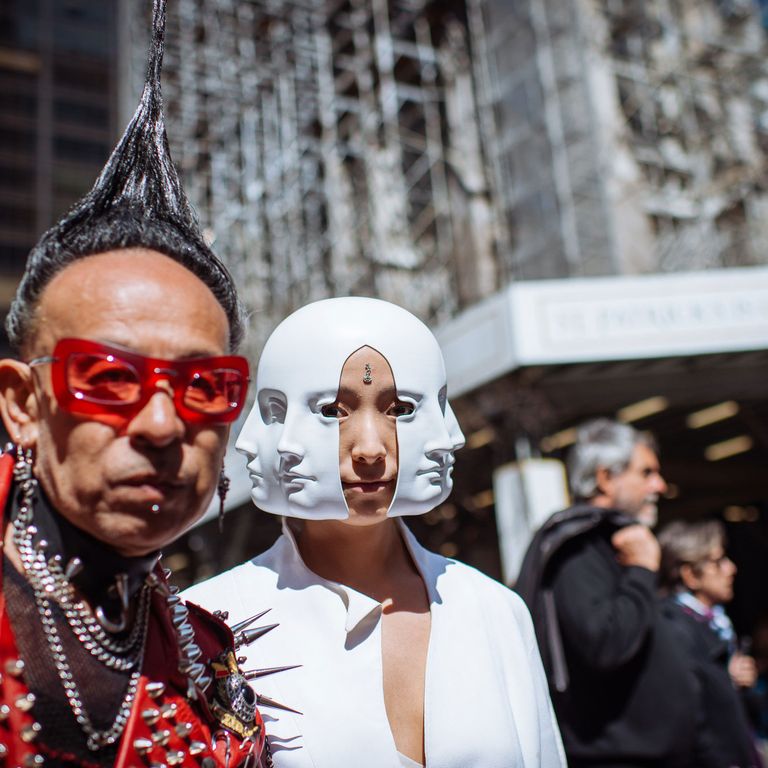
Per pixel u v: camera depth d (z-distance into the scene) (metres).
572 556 2.01
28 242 33.28
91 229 0.83
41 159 34.56
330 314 1.19
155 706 0.79
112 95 36.62
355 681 1.14
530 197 9.22
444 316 10.64
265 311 11.59
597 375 6.86
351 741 1.09
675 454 9.20
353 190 12.30
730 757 2.37
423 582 1.29
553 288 6.72
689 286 6.74
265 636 1.19
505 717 1.17
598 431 2.38
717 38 11.28
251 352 5.48
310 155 12.58
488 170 10.56
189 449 0.75
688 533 3.20
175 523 0.74
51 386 0.73
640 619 1.88
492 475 9.02
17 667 0.71
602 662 1.87
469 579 1.32
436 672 1.16
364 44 11.86
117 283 0.77
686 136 10.49
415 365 1.18
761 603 10.98
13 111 34.88
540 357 6.53
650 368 6.91
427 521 10.46
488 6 10.37
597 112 9.16
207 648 0.93
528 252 9.11
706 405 7.65
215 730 0.87
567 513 2.05
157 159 0.94
